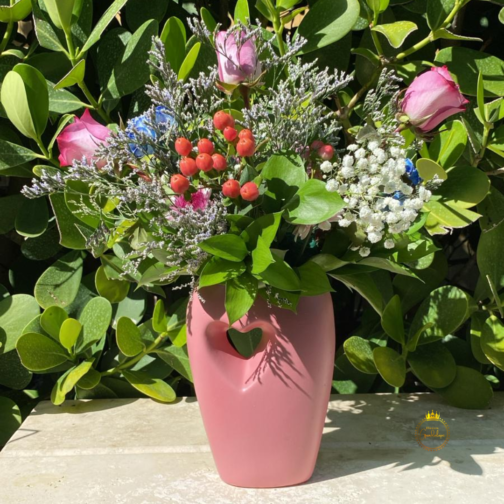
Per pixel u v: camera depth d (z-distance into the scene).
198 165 0.67
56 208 1.01
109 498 0.81
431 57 1.17
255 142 0.75
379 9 0.98
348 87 1.14
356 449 0.94
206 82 0.77
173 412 1.08
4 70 1.11
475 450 0.93
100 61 1.11
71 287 1.11
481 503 0.79
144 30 1.04
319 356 0.79
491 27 1.28
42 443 0.96
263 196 0.74
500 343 1.06
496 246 1.10
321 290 0.74
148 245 0.72
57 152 1.13
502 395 1.14
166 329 1.10
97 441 0.97
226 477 0.83
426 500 0.80
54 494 0.82
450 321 1.08
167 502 0.79
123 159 0.73
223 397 0.79
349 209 0.72
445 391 1.09
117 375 1.17
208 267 0.71
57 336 1.08
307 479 0.84
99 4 1.24
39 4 1.07
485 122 0.99
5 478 0.86
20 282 1.26
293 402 0.78
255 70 0.76
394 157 0.74
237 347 1.08
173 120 0.77
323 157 0.74
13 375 1.15
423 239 0.83
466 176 0.96
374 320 1.21
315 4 1.01
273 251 0.72
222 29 1.24
